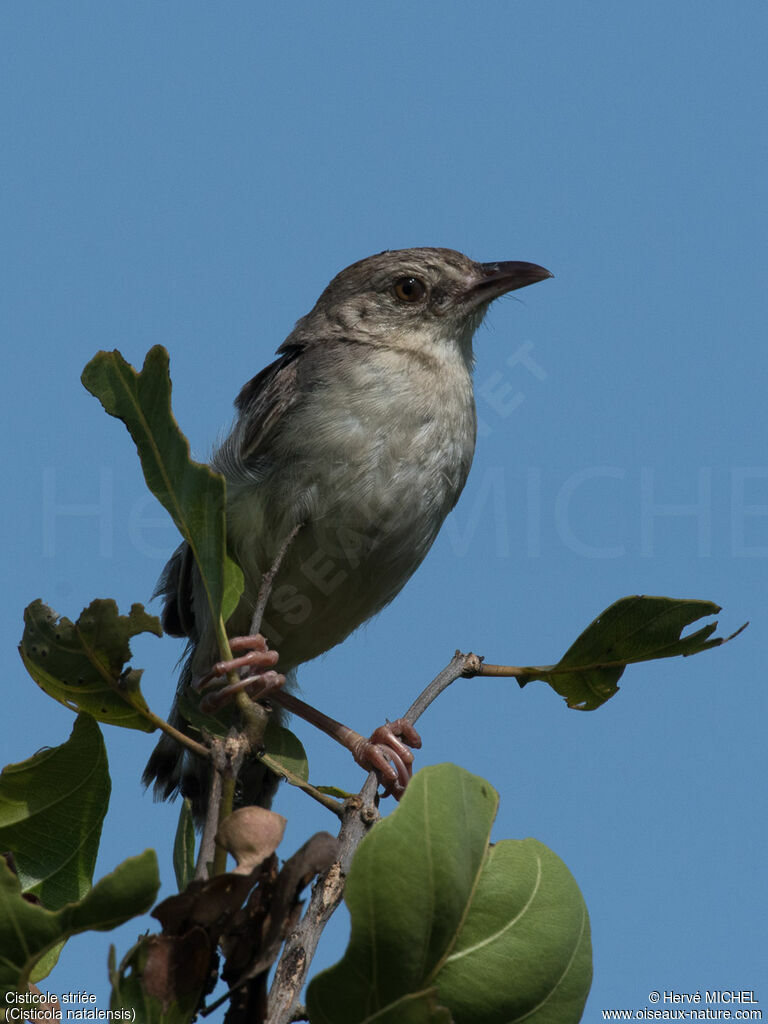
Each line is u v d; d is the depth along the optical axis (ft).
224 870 14.35
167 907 13.71
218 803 15.47
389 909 14.14
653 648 20.68
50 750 16.15
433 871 14.47
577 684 21.31
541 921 15.49
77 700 17.62
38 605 17.01
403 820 14.60
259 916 14.14
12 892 13.26
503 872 15.66
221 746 15.87
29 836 16.11
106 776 16.25
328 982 14.14
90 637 16.92
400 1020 14.05
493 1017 15.02
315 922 16.46
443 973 14.93
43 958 15.15
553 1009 15.37
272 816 14.28
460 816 15.20
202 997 14.10
